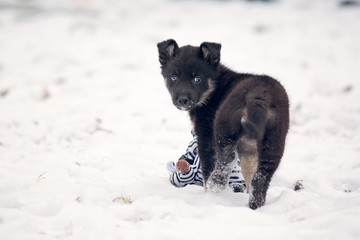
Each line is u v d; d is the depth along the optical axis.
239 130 10.73
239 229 9.55
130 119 23.98
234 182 12.80
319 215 10.19
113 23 54.97
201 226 9.69
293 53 41.22
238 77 13.27
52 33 49.25
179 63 13.52
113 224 10.15
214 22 55.12
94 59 39.41
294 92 29.34
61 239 9.38
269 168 10.85
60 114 25.05
